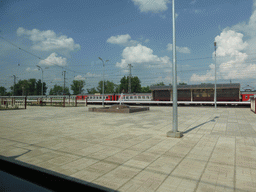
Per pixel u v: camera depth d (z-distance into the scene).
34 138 7.95
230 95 33.78
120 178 4.09
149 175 4.25
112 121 13.23
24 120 13.75
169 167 4.72
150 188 3.64
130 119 14.38
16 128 10.36
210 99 35.12
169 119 14.42
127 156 5.59
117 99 44.66
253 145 6.85
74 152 6.00
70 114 18.33
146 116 16.59
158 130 9.77
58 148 6.45
